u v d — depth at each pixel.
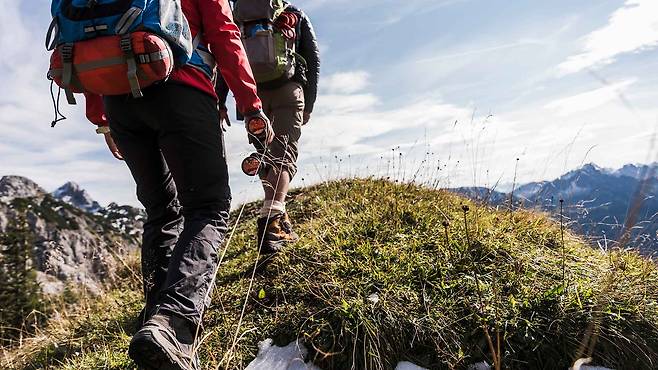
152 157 2.25
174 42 1.86
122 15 1.79
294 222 4.45
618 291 2.56
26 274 16.95
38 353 3.38
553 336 2.35
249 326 2.67
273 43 3.19
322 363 2.41
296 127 3.41
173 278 1.81
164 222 2.38
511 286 2.68
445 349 2.37
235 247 4.20
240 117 2.86
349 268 2.95
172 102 1.95
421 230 3.43
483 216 3.73
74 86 1.91
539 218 3.75
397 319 2.51
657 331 2.40
